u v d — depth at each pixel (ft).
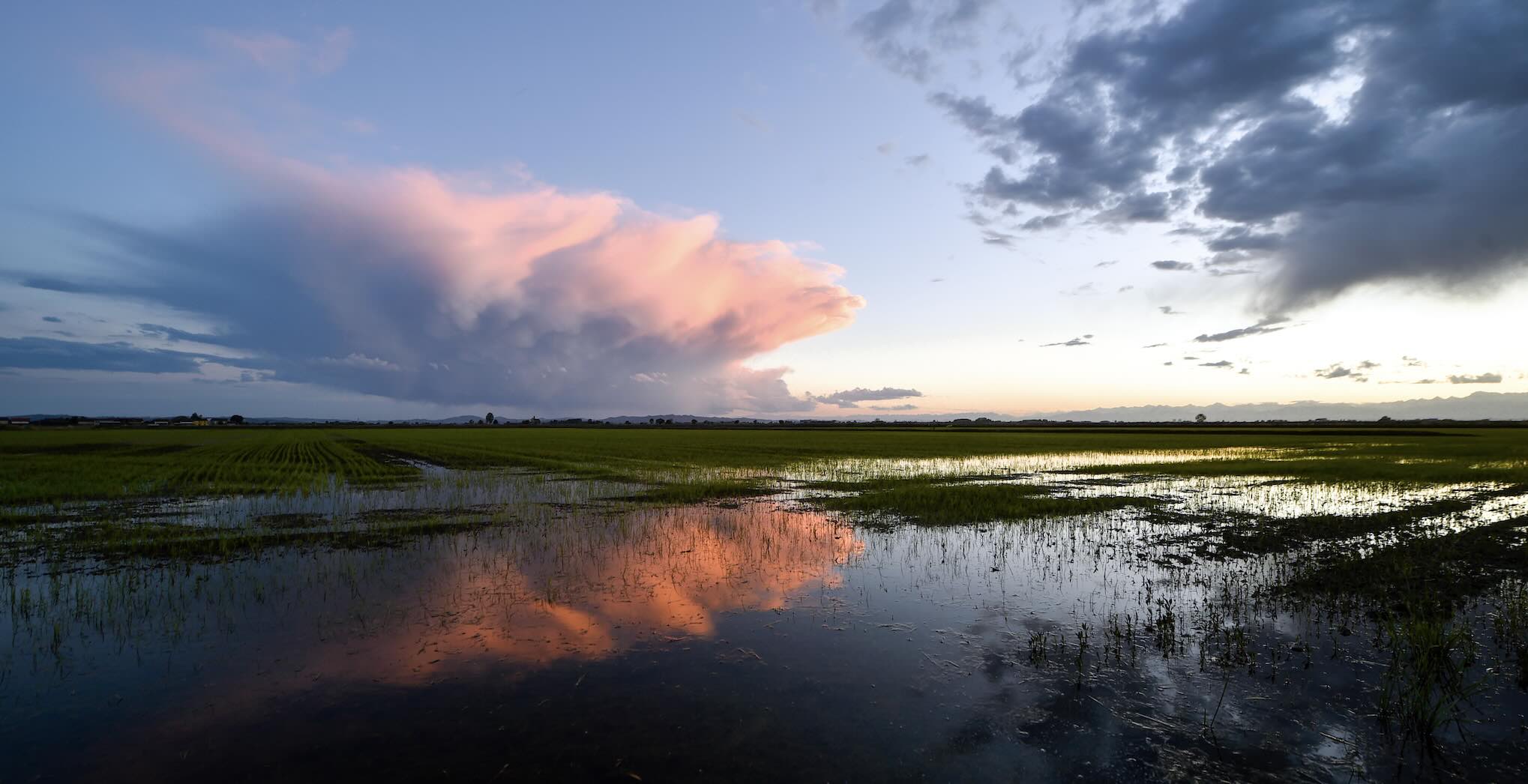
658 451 157.69
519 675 23.11
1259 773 17.43
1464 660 23.98
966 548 44.14
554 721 19.86
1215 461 122.21
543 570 37.47
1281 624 28.66
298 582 34.88
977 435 284.82
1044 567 39.14
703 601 31.78
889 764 17.70
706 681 22.66
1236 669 23.90
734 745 18.56
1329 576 36.86
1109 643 26.43
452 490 74.74
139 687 22.03
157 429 446.19
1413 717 19.70
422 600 31.55
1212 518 56.13
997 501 65.67
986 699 21.54
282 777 16.99
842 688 22.24
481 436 304.09
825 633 27.55
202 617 28.99
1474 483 82.43
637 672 23.36
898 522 53.67
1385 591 33.73
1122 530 50.72
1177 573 37.81
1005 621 29.14
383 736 18.95
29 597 31.50
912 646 26.09
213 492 72.74
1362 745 18.70
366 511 58.85
